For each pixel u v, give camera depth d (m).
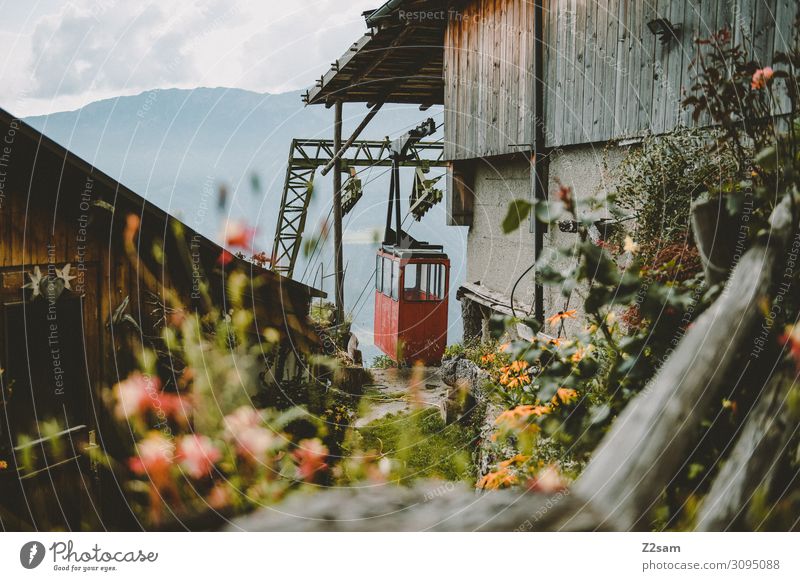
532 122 8.77
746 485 1.89
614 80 6.88
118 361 4.77
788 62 3.26
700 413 2.04
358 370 8.44
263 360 4.23
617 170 6.52
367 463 2.18
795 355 2.05
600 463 1.83
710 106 3.55
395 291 15.20
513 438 3.88
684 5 5.64
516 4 9.16
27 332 4.54
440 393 9.06
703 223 2.83
